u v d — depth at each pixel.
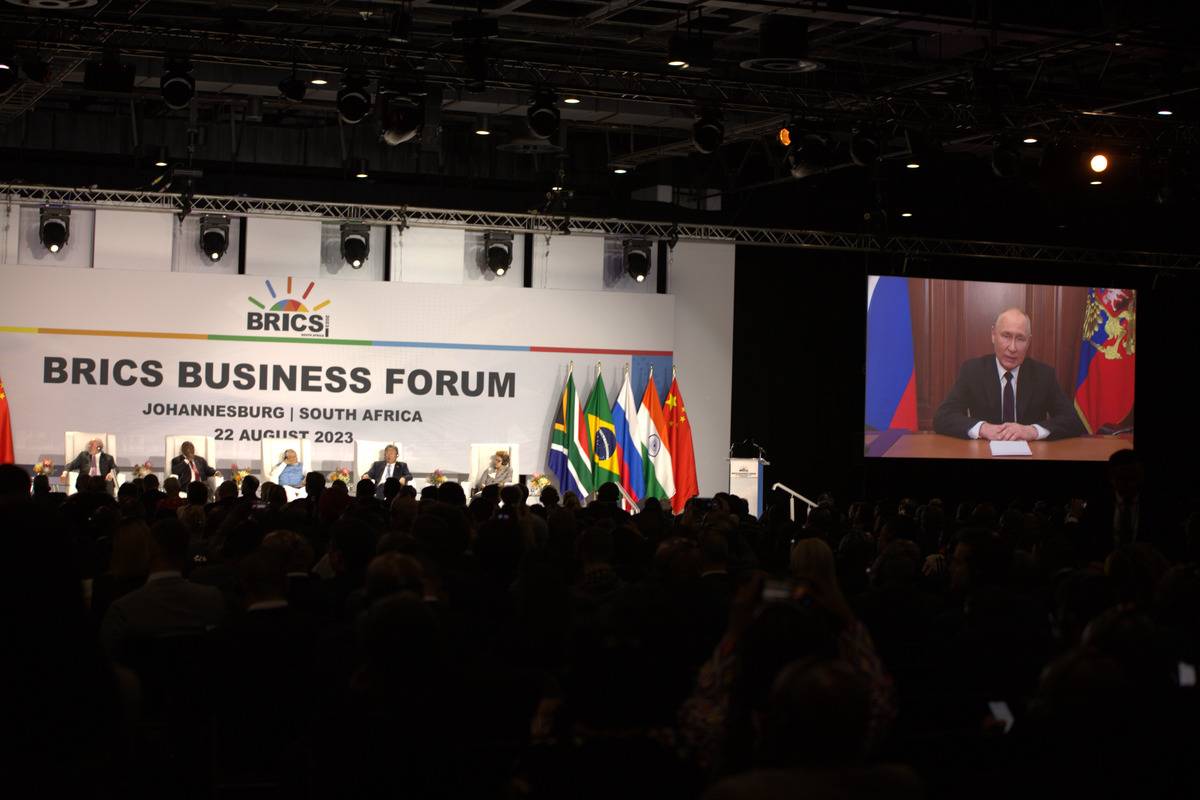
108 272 18.66
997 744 4.09
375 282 19.52
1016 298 21.48
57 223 18.14
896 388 21.08
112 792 3.01
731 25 13.97
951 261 21.98
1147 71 15.48
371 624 3.85
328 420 19.34
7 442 18.02
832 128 14.89
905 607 6.45
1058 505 22.56
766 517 11.81
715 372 21.02
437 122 15.98
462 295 19.78
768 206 21.25
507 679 4.22
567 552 7.61
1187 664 4.82
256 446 19.12
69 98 18.83
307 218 18.50
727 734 3.55
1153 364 22.89
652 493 19.91
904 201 21.59
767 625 3.41
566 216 18.89
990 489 22.41
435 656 3.86
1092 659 3.76
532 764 3.67
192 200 17.97
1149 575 5.79
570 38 14.95
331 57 14.88
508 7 13.16
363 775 3.82
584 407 20.05
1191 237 22.27
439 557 6.62
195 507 9.85
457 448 19.77
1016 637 5.54
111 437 18.61
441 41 14.83
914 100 14.45
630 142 20.55
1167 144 15.66
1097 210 21.97
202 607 5.95
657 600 4.62
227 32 13.08
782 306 21.77
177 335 18.88
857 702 2.54
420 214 19.05
